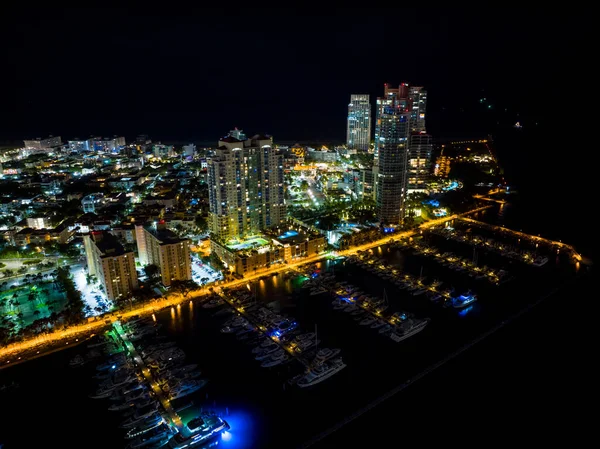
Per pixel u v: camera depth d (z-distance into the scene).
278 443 194.38
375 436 197.38
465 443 193.12
